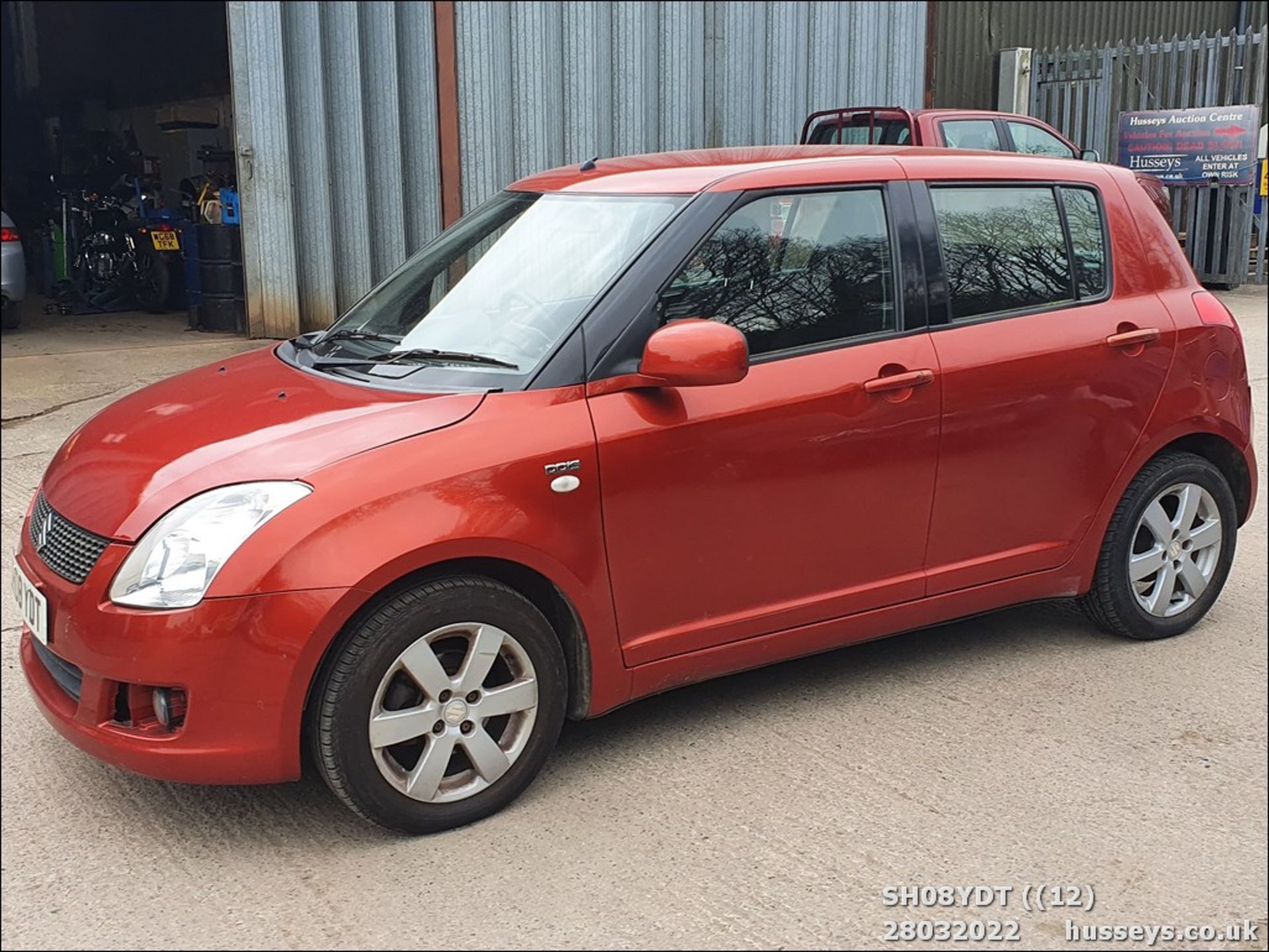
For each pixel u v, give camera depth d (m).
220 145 13.70
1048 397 4.00
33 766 3.54
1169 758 3.60
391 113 10.12
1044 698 4.00
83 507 3.13
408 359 3.51
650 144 11.33
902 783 3.44
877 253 3.77
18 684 4.07
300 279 10.14
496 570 3.22
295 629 2.87
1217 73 13.81
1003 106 15.32
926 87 12.95
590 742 3.69
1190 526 4.46
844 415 3.61
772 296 3.58
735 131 11.83
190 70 14.33
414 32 10.15
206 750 2.90
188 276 10.94
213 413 3.38
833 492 3.64
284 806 3.33
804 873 3.00
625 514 3.29
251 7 9.45
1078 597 4.36
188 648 2.86
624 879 2.97
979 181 4.02
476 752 3.17
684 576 3.44
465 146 10.45
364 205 10.15
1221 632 4.60
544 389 3.25
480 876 2.99
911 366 3.73
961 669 4.23
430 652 3.06
